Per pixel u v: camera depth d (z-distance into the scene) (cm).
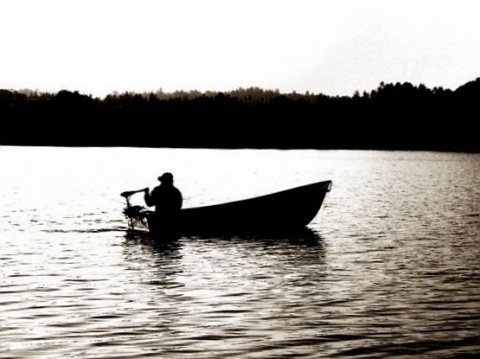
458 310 1030
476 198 3812
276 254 1645
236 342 843
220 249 1728
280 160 11212
